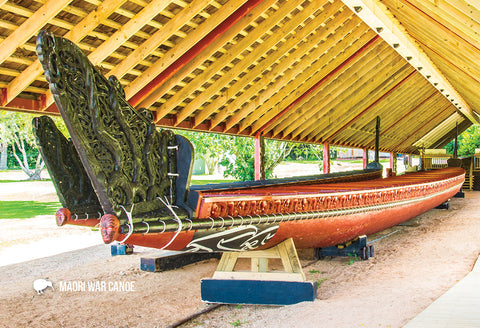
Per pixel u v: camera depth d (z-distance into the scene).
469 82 7.99
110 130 2.22
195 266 4.74
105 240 2.17
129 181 2.32
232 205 2.85
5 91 4.68
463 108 14.49
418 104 13.75
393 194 5.21
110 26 4.59
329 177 6.90
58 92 1.93
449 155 17.34
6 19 3.95
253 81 7.39
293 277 3.22
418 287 3.46
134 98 5.76
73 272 4.53
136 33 4.84
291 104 8.59
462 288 3.27
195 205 2.62
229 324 2.92
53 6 3.82
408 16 5.49
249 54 6.38
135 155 2.38
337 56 8.01
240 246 3.13
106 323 3.00
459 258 4.53
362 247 4.68
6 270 4.66
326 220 3.78
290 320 2.81
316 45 7.12
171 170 2.66
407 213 6.11
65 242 6.52
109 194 2.18
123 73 5.09
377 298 3.19
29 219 8.98
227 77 6.55
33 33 3.91
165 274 4.38
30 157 24.25
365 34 7.83
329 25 6.69
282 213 3.24
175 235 2.56
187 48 5.27
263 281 3.26
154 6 4.35
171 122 7.08
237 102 7.54
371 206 4.55
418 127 16.83
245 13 5.24
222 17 5.06
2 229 7.69
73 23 4.37
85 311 3.27
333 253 4.74
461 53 5.29
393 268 4.22
